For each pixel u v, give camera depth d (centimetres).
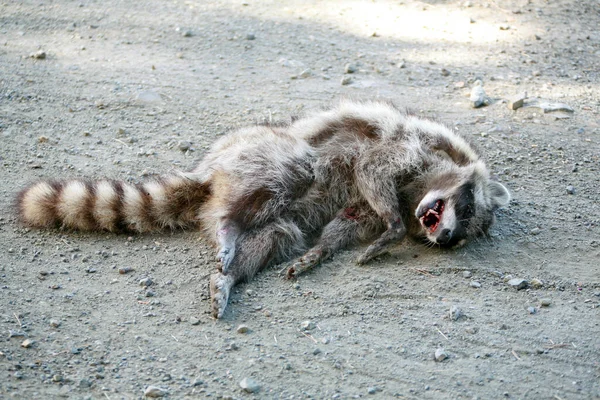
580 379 226
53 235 255
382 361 229
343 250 254
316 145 265
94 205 254
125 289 242
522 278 245
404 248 255
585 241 254
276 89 302
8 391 222
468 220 254
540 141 282
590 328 235
